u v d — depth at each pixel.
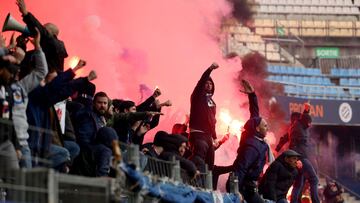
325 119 87.00
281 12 102.50
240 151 38.81
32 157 25.33
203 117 37.25
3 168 22.05
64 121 29.14
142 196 26.28
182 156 33.62
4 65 23.83
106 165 28.30
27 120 25.86
